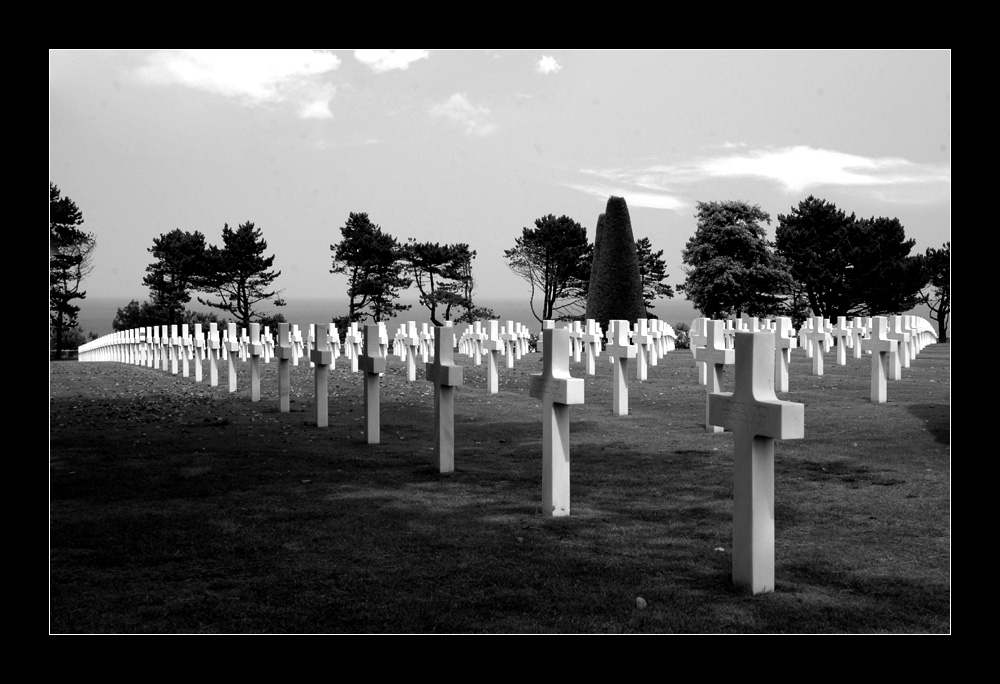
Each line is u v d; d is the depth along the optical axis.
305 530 6.95
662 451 10.59
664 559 6.09
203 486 8.66
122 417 14.38
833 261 53.06
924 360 24.39
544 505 7.43
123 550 6.38
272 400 16.81
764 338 5.21
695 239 52.47
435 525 7.08
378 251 55.97
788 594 5.32
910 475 8.69
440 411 9.30
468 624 4.91
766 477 5.29
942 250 54.50
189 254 57.94
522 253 58.78
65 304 51.81
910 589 5.37
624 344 13.90
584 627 4.84
